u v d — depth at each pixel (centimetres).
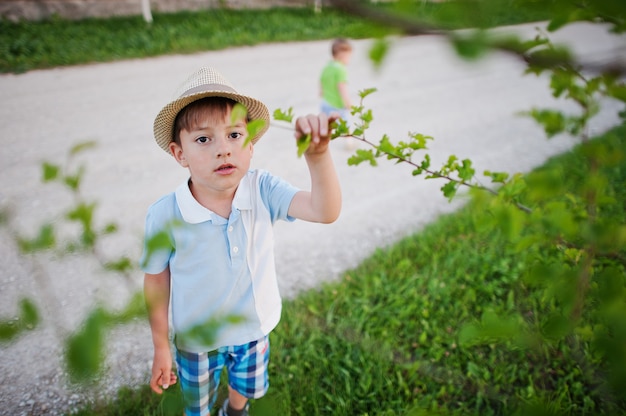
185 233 177
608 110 703
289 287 345
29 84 737
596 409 251
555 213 133
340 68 575
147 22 1060
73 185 91
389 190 491
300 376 267
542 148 608
